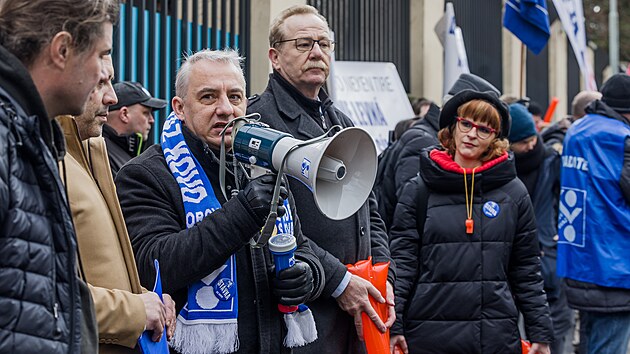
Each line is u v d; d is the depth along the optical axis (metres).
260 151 2.67
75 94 2.02
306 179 2.55
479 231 4.04
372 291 3.27
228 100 2.90
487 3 12.16
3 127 1.81
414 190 4.18
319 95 3.68
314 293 3.04
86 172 2.47
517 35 8.44
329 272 3.18
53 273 1.88
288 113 3.46
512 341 4.02
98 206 2.44
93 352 2.09
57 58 1.96
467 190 4.05
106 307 2.32
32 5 1.93
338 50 8.45
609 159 4.87
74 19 1.95
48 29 1.93
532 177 6.05
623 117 5.02
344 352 3.39
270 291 2.88
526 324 4.18
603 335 4.91
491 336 4.00
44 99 1.99
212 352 2.78
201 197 2.85
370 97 7.57
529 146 5.94
